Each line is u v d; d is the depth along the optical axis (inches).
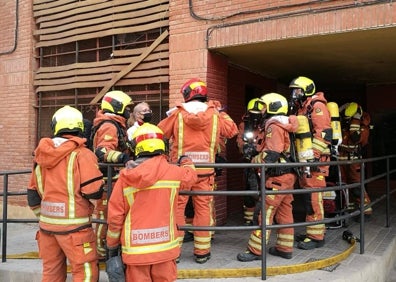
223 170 248.5
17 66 322.7
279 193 155.5
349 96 413.4
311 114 195.2
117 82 273.9
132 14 265.7
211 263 175.0
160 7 253.4
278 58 262.8
